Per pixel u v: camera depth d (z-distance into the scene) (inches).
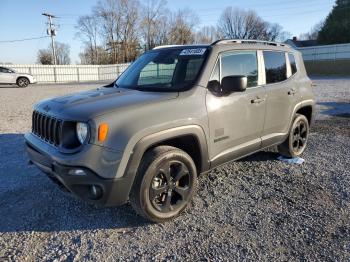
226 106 159.8
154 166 134.0
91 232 137.4
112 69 1780.3
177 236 133.7
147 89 159.9
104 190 125.3
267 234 134.5
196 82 152.9
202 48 166.6
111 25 2719.0
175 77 160.9
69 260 119.6
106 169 124.0
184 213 151.3
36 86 1149.1
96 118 124.3
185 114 142.6
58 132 133.7
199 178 190.5
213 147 156.8
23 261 119.3
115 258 120.4
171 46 187.3
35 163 148.2
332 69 1515.7
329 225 140.7
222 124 158.7
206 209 155.2
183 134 142.0
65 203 162.7
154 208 138.3
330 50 1515.7
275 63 200.8
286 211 152.9
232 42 174.6
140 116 131.0
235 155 171.5
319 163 217.2
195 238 132.2
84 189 127.6
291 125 213.8
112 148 124.3
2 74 1058.1
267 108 186.7
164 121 135.3
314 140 278.5
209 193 171.8
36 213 153.1
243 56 176.9
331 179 189.5
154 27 2709.2
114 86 179.2
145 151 136.5
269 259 119.0
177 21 2664.9
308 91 227.0
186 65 162.4
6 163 222.4
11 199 167.6
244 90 155.7
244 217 147.8
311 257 119.7
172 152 139.3
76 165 123.0
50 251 125.0
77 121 126.8
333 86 831.7
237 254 121.9
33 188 180.4
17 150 254.2
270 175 195.9
